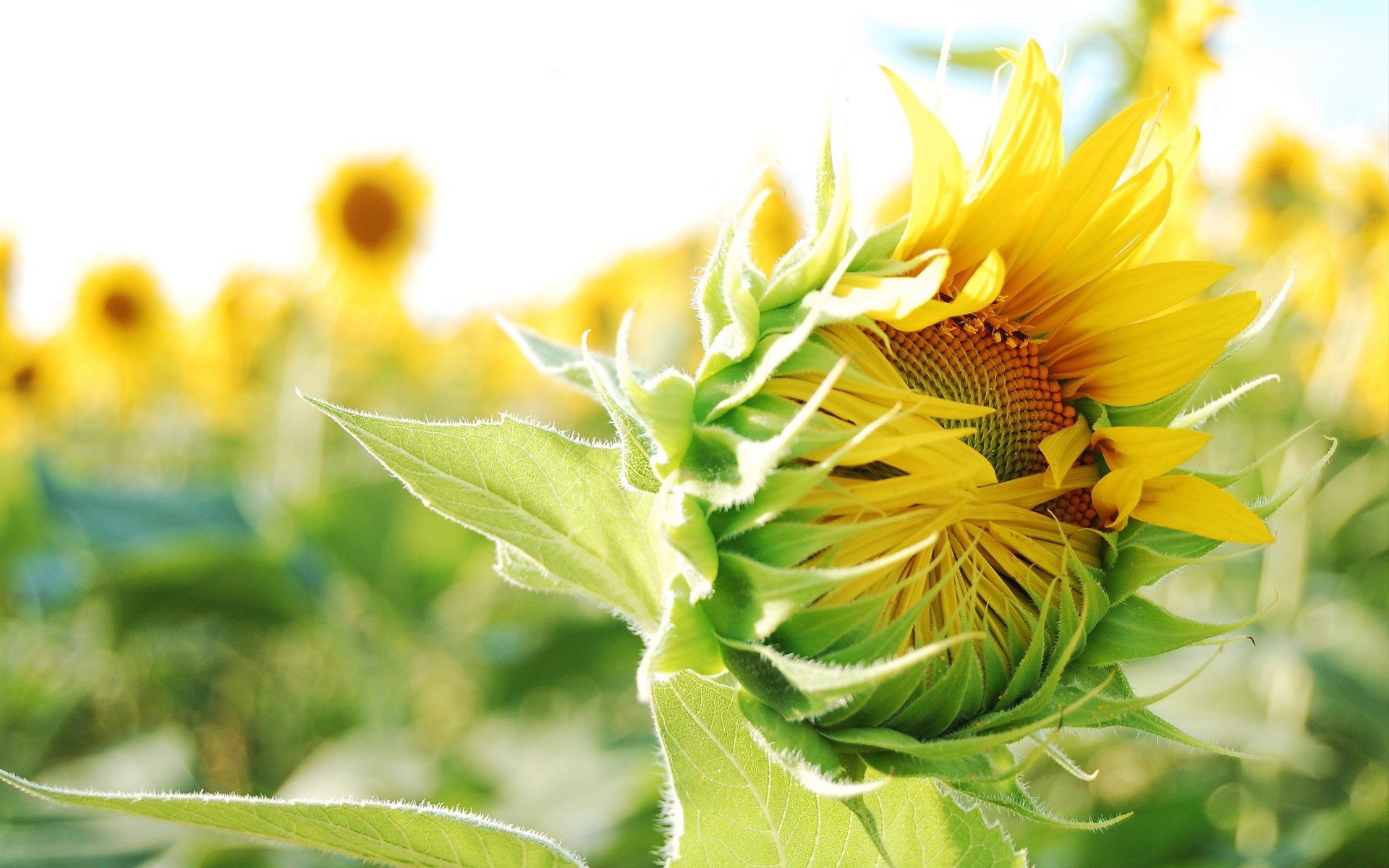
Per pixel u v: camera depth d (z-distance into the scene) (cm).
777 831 75
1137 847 119
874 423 71
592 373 75
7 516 182
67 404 222
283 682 189
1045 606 75
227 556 152
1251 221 136
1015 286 79
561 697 178
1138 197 78
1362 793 127
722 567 73
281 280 221
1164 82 106
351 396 200
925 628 75
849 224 74
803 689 71
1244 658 136
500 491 78
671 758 75
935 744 72
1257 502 78
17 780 72
